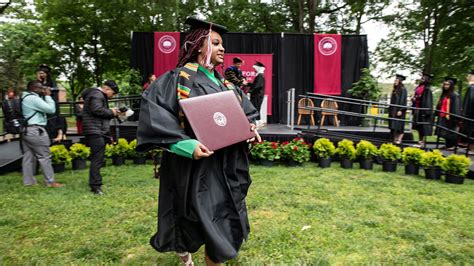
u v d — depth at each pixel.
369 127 10.46
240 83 8.27
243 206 2.30
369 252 3.30
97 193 5.25
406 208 4.67
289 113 10.30
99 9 16.30
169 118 2.04
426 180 6.49
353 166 7.80
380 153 7.39
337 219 4.18
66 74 19.11
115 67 18.88
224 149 2.22
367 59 11.83
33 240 3.57
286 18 22.41
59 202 4.84
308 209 4.53
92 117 5.28
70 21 16.52
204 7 20.28
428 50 17.86
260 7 21.55
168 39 11.57
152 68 11.74
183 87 2.14
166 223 2.24
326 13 22.61
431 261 3.14
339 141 8.52
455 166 6.25
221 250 2.03
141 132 2.07
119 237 3.62
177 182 2.15
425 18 17.70
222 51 2.34
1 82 12.24
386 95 13.73
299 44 11.79
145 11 15.93
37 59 17.75
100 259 3.12
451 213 4.49
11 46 17.31
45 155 5.73
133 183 5.90
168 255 3.18
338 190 5.55
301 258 3.12
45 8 16.66
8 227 3.92
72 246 3.42
